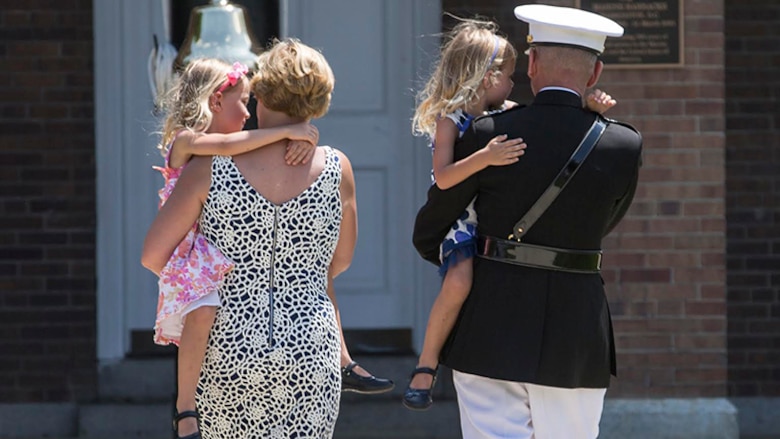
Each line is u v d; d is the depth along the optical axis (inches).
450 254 589.0
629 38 991.0
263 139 551.2
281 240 554.9
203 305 548.1
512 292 571.8
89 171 1060.5
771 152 1103.6
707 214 997.2
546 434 579.5
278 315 551.2
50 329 1060.5
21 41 1050.7
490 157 564.7
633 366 1001.5
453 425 1055.6
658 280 999.0
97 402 1064.2
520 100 1039.6
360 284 1119.6
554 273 571.8
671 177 995.9
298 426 553.3
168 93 589.6
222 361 548.7
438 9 1080.2
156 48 745.6
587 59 583.8
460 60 598.9
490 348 570.6
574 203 568.4
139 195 1083.9
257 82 567.8
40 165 1056.2
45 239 1058.1
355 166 1120.2
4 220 1055.0
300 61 561.9
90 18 1055.6
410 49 1111.0
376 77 1119.6
